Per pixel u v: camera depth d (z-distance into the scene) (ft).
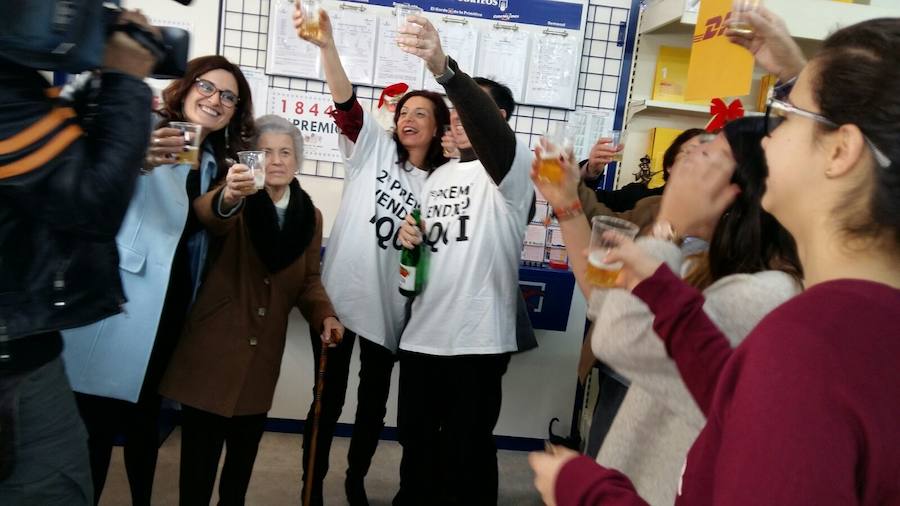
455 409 7.34
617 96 10.39
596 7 10.17
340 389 8.43
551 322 9.80
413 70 10.05
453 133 7.55
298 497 8.82
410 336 7.55
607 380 6.57
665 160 8.08
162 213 5.88
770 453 1.57
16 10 2.96
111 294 4.07
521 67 10.16
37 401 3.76
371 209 8.04
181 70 4.06
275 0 9.75
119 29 3.55
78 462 4.12
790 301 1.82
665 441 3.42
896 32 1.87
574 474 2.35
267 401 6.79
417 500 7.93
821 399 1.57
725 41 6.35
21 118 3.17
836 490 1.50
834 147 1.90
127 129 3.51
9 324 3.49
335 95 7.75
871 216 1.82
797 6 8.79
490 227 7.18
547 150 4.78
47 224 3.52
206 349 6.35
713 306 3.24
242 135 6.83
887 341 1.64
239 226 6.50
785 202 2.07
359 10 9.87
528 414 10.94
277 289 6.75
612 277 3.33
